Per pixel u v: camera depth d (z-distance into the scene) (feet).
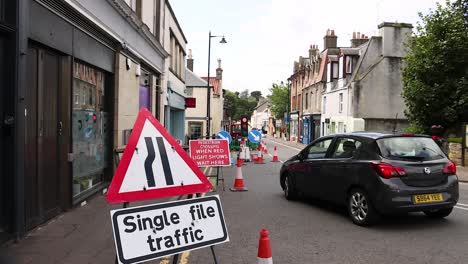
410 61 67.77
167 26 63.26
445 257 17.21
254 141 77.10
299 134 167.94
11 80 17.61
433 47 63.98
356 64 107.45
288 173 30.83
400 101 99.91
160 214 11.91
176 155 12.89
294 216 25.11
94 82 30.68
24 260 15.93
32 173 20.18
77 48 25.67
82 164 27.89
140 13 42.78
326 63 133.69
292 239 19.92
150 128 12.68
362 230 21.72
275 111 221.25
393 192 21.22
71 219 22.65
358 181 22.82
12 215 18.01
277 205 28.73
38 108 20.75
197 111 148.97
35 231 20.10
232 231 21.40
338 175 24.66
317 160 27.25
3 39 17.42
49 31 21.29
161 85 58.75
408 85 67.87
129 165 12.12
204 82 151.23
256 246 18.71
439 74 64.95
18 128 17.87
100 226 21.25
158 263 16.34
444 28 64.08
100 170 32.19
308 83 151.12
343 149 25.27
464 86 62.03
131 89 39.32
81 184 27.84
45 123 21.63
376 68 99.66
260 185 39.06
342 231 21.49
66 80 24.25
